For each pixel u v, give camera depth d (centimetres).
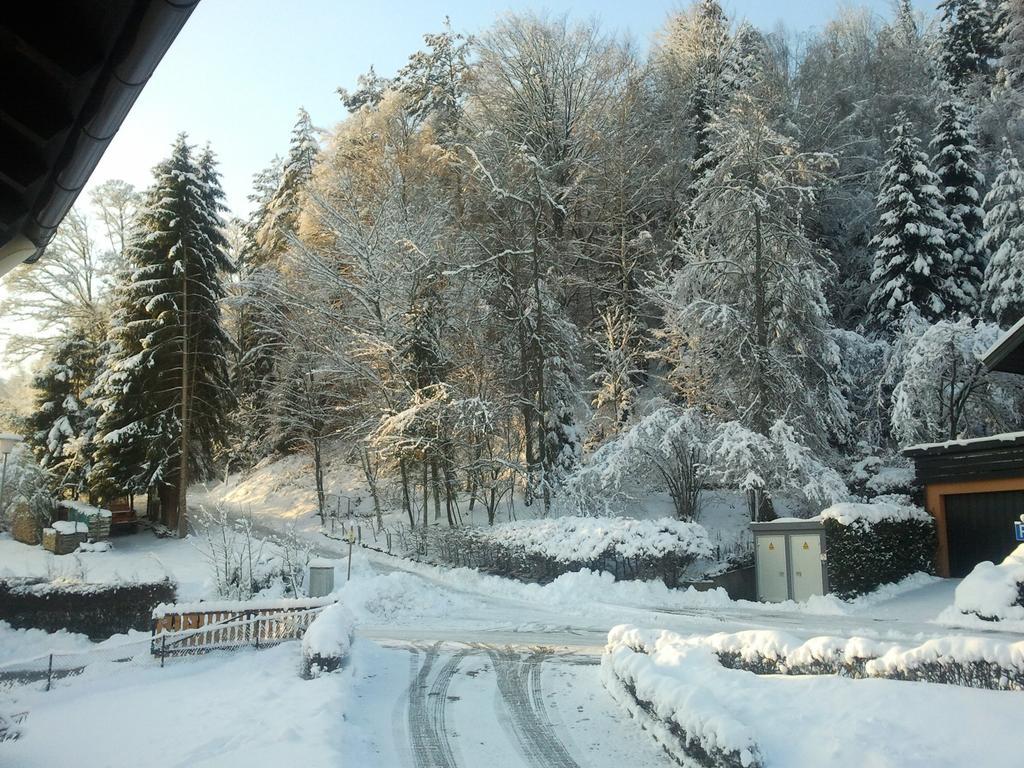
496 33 3738
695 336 2612
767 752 566
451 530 2703
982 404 2386
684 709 660
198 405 3114
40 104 333
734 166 2628
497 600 2058
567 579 2108
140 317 3044
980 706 562
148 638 1170
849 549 1819
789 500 2742
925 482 1995
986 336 2350
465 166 3428
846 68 4156
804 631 1448
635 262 3428
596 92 3800
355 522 3350
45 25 296
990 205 3027
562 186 3528
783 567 1927
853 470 2672
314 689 904
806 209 2828
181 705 899
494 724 826
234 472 4694
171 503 3022
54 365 3591
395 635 1469
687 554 2103
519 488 3212
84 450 3192
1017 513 1762
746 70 3853
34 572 2031
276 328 3591
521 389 3047
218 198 3297
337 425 3841
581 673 1082
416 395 2823
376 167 3784
